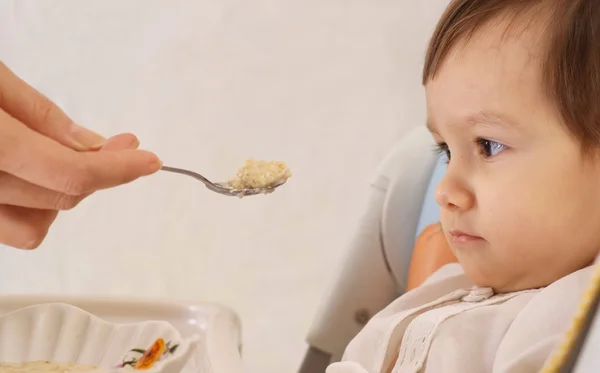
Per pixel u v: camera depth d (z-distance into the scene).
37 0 1.62
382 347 0.68
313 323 0.94
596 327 0.37
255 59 1.54
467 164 0.61
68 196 0.52
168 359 0.64
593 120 0.53
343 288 0.93
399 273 0.92
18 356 0.68
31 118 0.55
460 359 0.58
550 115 0.55
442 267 0.80
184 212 1.57
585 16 0.54
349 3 1.48
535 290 0.59
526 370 0.50
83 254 1.62
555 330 0.51
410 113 1.47
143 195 1.59
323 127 1.52
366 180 1.49
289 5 1.51
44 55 1.63
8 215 0.56
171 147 1.58
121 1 1.58
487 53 0.58
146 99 1.59
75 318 0.71
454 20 0.61
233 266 1.55
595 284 0.39
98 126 1.62
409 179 0.92
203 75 1.56
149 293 1.58
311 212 1.52
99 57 1.60
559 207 0.56
